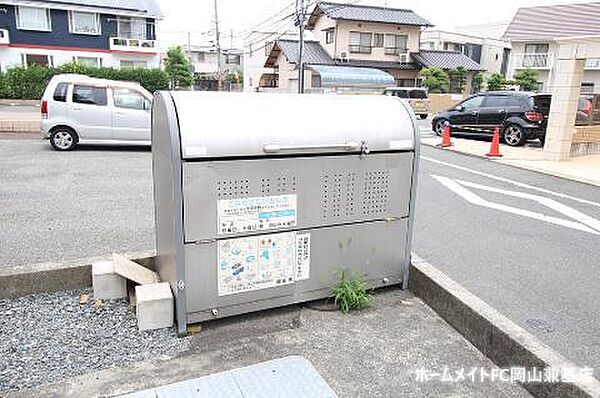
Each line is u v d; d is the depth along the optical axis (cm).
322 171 301
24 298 320
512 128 1237
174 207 261
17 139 1128
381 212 331
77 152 973
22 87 2328
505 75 3972
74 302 318
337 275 325
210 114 271
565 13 3128
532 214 619
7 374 241
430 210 629
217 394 228
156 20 2973
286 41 3369
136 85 1020
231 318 305
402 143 326
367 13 3194
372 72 3041
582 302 364
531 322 330
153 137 308
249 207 282
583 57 932
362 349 276
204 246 275
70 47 2759
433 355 273
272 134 281
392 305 333
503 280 404
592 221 592
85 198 617
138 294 287
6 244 440
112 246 441
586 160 1030
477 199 695
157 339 278
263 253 293
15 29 2608
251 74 4541
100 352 263
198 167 262
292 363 256
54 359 255
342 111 313
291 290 310
